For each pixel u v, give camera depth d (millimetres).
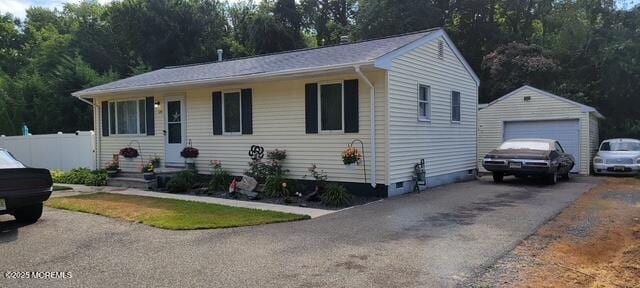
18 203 7238
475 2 29859
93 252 5770
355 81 10484
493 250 5668
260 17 33781
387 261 5242
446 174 13164
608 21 24234
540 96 18000
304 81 11203
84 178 13836
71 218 8016
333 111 10844
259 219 7684
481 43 30594
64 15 47000
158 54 34250
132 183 12984
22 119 26078
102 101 15695
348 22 38031
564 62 24656
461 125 14195
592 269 5004
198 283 4582
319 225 7289
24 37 45875
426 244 5977
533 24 32281
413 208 8766
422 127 11789
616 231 6773
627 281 4645
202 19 35906
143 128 14625
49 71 30594
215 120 12891
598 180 14219
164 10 34438
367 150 10359
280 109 11641
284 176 11180
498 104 18938
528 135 18422
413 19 27078
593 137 18781
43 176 7645
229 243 6152
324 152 10969
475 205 9039
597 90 22344
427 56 12070
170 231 6922
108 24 36812
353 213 8344
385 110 10156
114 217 8039
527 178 14516
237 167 12508
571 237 6379
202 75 12797
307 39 38438
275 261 5301
